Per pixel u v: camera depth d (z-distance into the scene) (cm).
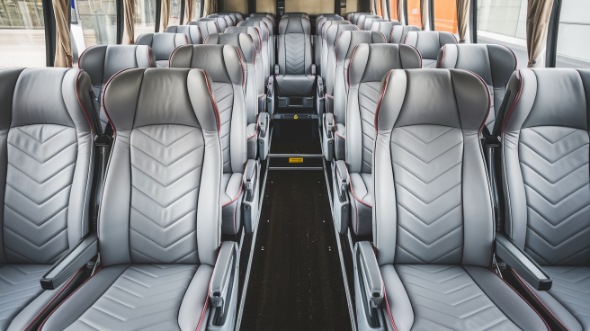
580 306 133
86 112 151
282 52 536
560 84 153
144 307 128
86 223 153
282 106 506
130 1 479
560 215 155
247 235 262
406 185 152
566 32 305
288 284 219
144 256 152
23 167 153
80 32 390
